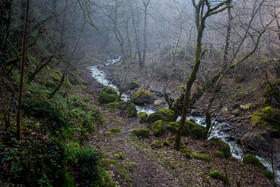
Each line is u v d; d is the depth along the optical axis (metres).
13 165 3.70
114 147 9.55
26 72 10.05
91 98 17.81
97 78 27.56
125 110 16.02
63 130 6.74
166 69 26.50
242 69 18.61
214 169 9.16
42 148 4.66
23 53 3.96
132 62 34.97
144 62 32.06
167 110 14.70
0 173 3.51
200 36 9.55
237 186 7.66
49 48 16.84
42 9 16.11
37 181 3.92
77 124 9.24
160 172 8.06
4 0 6.39
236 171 9.23
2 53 6.58
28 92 7.91
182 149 10.41
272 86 14.95
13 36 8.13
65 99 11.95
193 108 17.98
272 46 14.62
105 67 34.38
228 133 14.08
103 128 12.22
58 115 6.75
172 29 29.48
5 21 6.79
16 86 7.39
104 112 15.23
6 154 3.78
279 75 15.50
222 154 10.44
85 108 13.40
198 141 11.77
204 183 7.95
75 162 5.23
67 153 5.19
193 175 8.41
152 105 19.83
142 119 14.42
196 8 9.78
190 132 12.38
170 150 10.36
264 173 9.23
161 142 11.35
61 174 4.57
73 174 4.97
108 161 7.32
